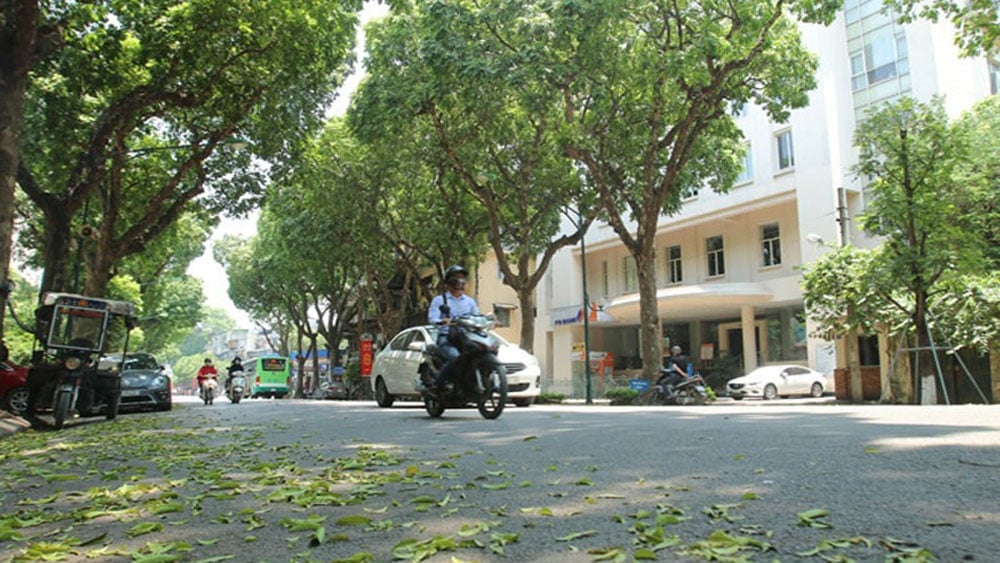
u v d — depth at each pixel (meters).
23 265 27.16
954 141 14.94
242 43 15.51
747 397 23.98
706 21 14.75
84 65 14.75
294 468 4.77
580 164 21.53
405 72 18.61
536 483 3.76
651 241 18.47
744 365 26.98
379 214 26.14
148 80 16.47
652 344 18.39
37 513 3.53
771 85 17.44
